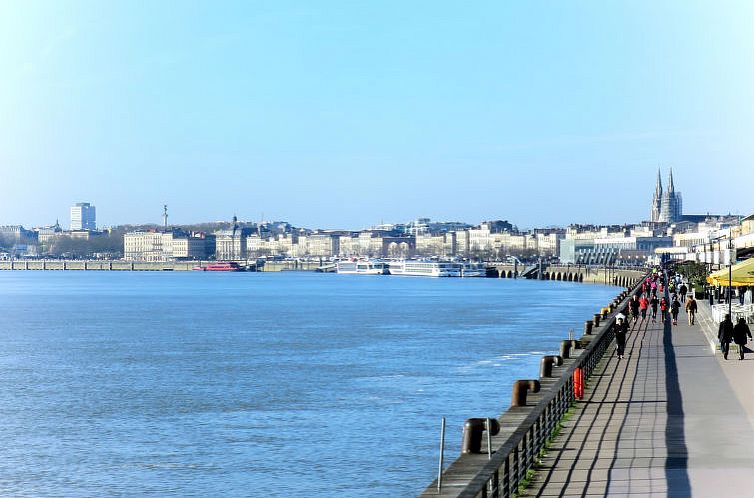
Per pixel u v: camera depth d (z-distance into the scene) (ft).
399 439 243.81
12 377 380.78
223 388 340.39
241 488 203.00
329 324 630.33
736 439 149.38
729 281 288.30
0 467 226.79
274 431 259.19
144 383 358.23
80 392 338.95
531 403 164.14
